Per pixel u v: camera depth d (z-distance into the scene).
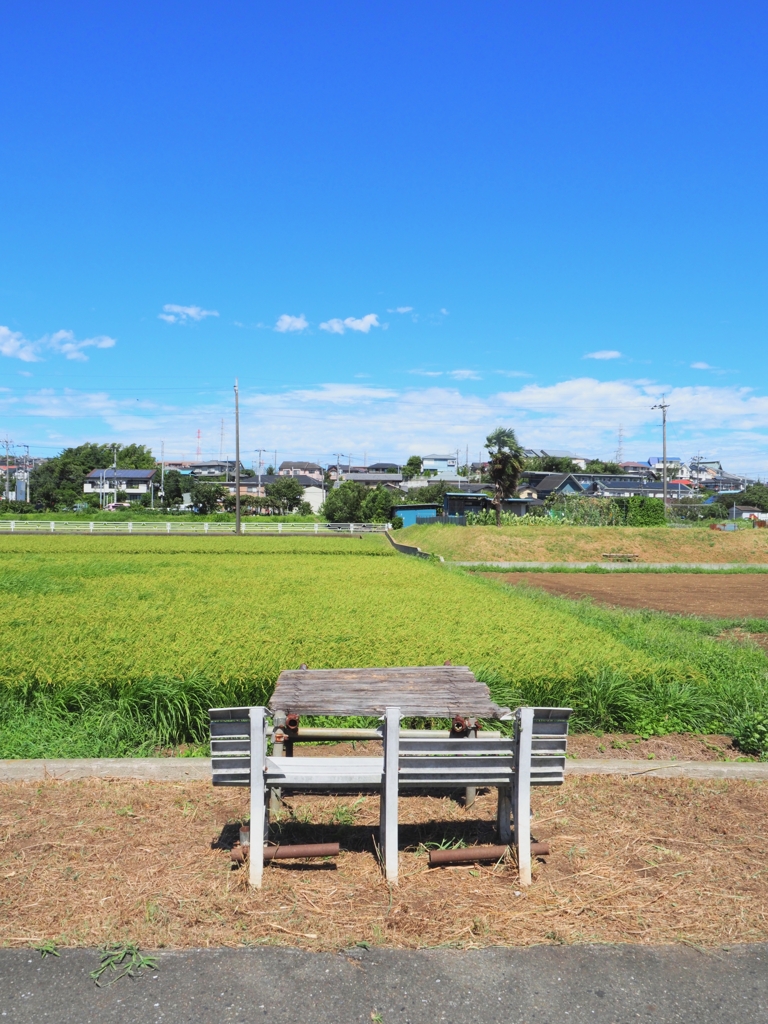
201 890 3.77
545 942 3.40
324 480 112.81
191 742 6.95
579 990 3.07
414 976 3.13
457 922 3.53
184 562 25.72
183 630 10.26
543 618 12.09
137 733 6.65
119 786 5.28
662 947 3.39
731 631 14.61
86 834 4.46
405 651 8.73
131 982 3.06
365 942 3.35
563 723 4.15
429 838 4.52
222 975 3.11
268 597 15.02
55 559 27.02
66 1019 2.84
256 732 3.87
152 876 3.92
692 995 3.05
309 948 3.31
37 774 5.42
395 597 15.12
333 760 4.27
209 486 82.44
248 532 51.81
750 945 3.42
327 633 10.05
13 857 4.14
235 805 4.96
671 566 32.28
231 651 8.36
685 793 5.35
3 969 3.12
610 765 5.72
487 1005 2.96
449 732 5.32
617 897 3.81
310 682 4.79
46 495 87.44
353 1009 2.92
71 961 3.19
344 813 4.89
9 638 9.54
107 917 3.50
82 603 13.71
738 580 27.92
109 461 119.12
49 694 7.22
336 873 4.02
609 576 29.81
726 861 4.25
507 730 6.62
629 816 4.91
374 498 65.00
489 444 42.25
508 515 45.78
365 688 4.63
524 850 3.99
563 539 36.81
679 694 7.53
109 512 68.75
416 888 3.86
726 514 78.25
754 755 6.63
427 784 4.08
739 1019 2.91
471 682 4.79
